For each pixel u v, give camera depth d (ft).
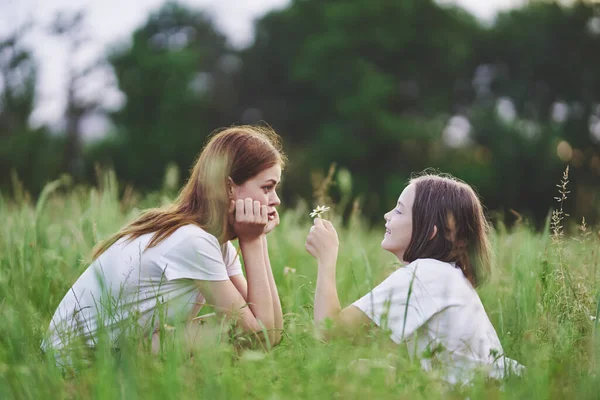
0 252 12.51
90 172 90.84
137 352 7.79
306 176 82.28
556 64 97.19
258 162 9.68
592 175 90.43
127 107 97.14
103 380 6.49
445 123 95.25
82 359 7.87
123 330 7.85
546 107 98.84
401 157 89.76
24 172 84.69
